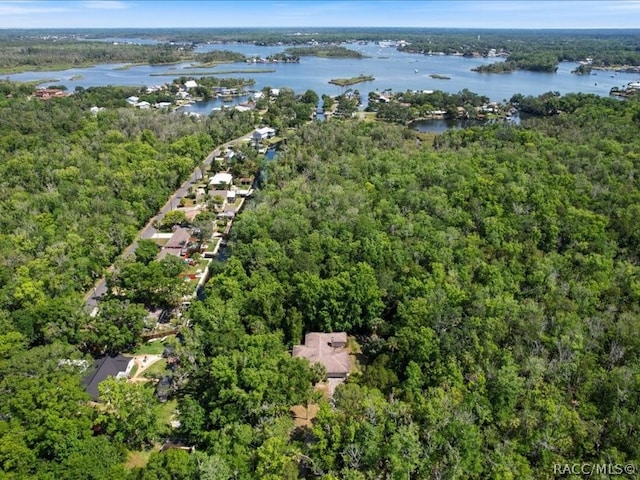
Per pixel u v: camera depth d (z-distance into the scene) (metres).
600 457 50.38
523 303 76.50
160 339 78.94
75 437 52.09
